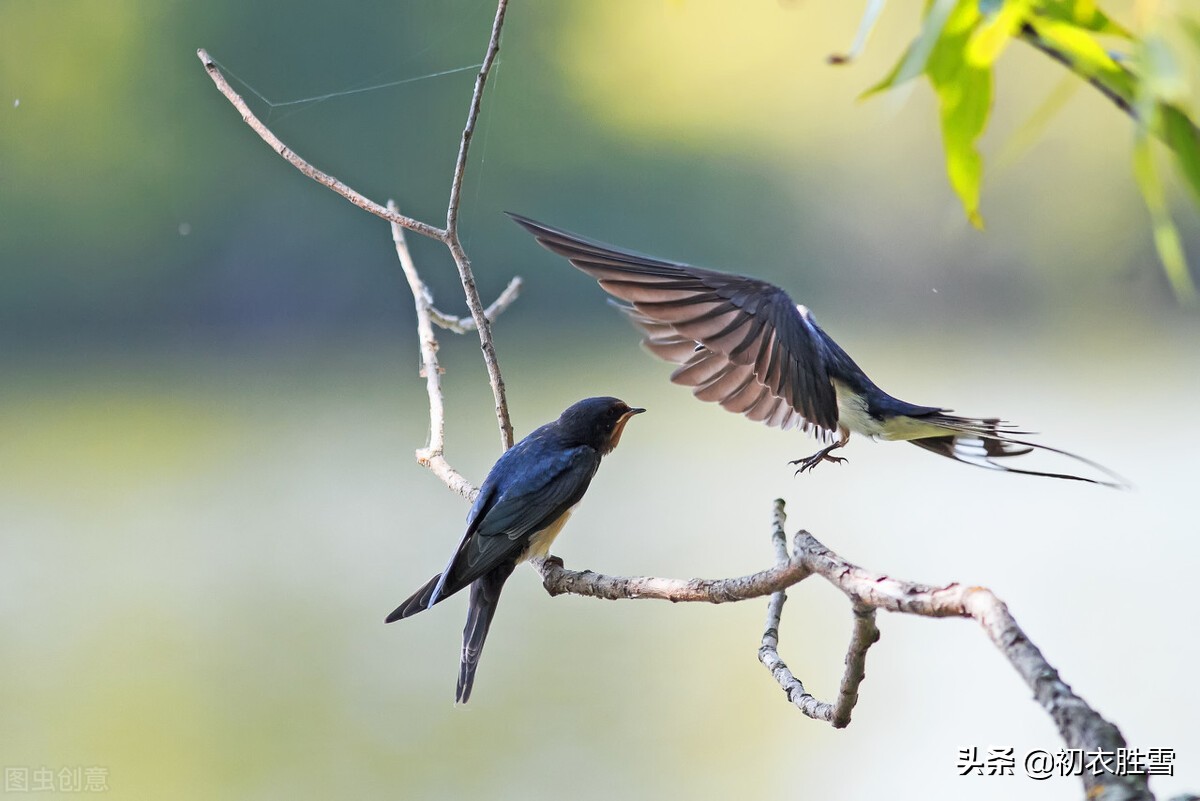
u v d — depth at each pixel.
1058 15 2.43
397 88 23.09
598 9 23.62
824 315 23.58
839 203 23.45
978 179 2.72
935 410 4.77
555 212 23.98
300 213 23.00
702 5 23.69
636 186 24.11
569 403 18.56
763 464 16.72
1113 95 2.33
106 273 23.84
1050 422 16.41
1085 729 2.00
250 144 23.22
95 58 23.59
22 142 23.72
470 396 19.34
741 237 24.02
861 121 22.81
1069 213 22.23
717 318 4.17
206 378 22.47
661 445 17.92
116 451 17.88
